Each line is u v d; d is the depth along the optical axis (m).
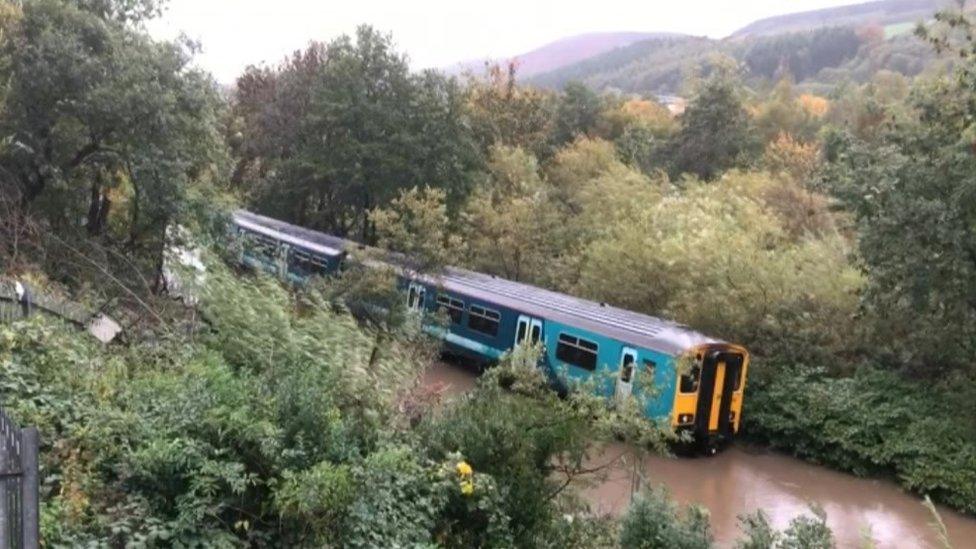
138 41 16.03
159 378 8.52
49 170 14.58
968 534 14.77
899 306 17.98
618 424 10.59
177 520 6.62
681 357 16.91
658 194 30.28
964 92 17.33
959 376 18.06
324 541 7.11
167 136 15.91
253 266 25.02
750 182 30.33
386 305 19.62
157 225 16.84
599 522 9.90
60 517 6.12
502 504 9.25
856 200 17.73
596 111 55.88
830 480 17.36
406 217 24.14
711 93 43.75
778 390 19.19
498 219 28.78
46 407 7.37
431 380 21.95
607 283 23.77
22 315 9.23
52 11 14.52
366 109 31.98
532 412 10.05
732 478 17.19
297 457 7.41
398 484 8.40
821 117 58.88
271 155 36.34
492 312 23.16
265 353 10.01
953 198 15.99
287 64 37.31
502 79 50.38
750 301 20.64
